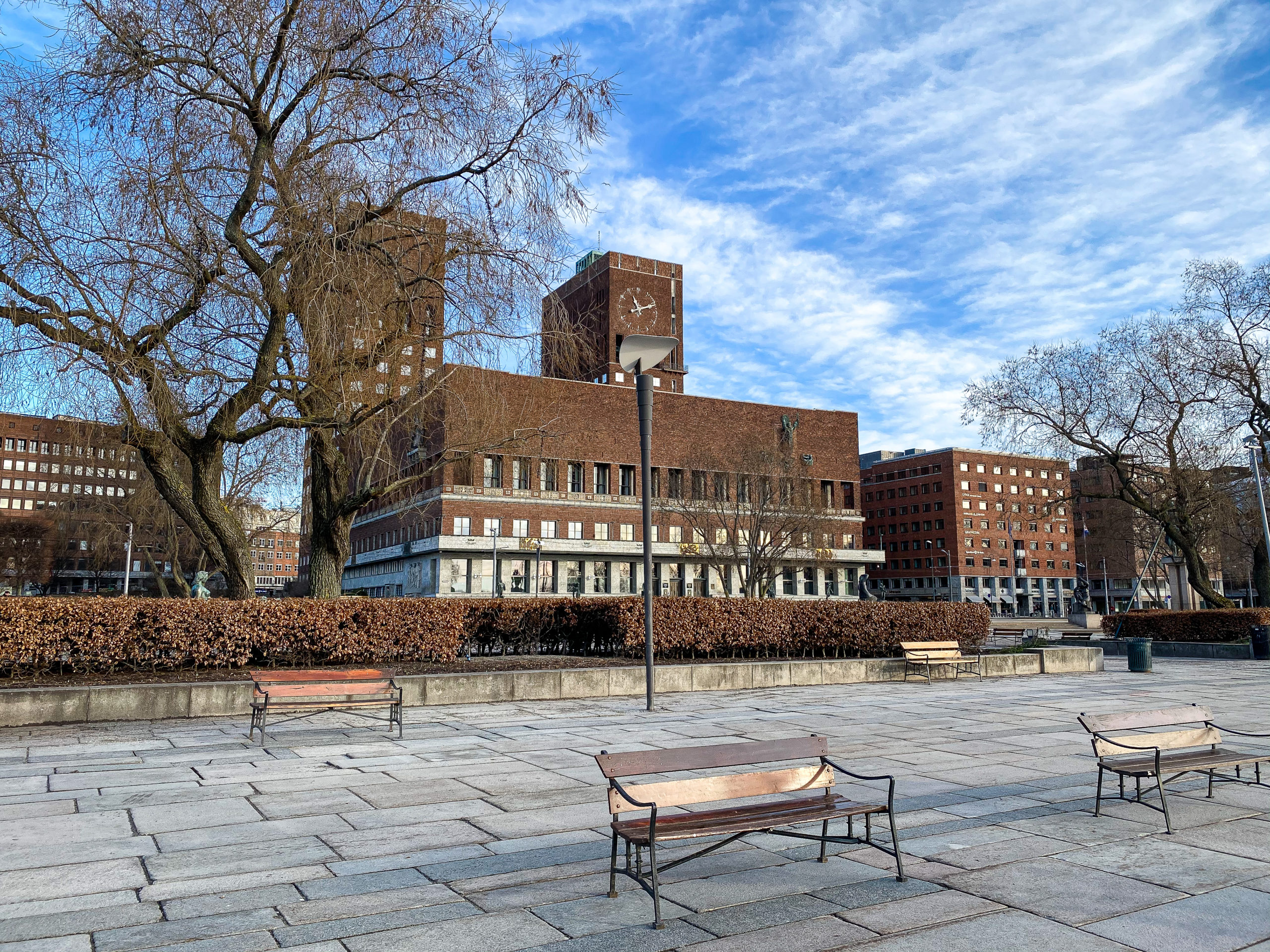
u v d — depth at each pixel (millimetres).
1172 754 8086
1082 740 10844
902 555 116438
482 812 7008
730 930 4438
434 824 6625
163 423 14227
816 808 5379
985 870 5480
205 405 15562
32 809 7039
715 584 76375
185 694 12484
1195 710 7957
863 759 9555
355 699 10992
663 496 72250
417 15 13789
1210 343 31438
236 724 11914
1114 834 6371
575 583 72750
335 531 17219
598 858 5777
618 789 5004
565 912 4719
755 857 5832
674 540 75938
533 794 7688
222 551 15875
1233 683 19375
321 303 13492
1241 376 31406
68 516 40531
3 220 12055
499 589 67688
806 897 4973
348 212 13984
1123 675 22109
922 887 5160
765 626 19641
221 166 14102
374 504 83875
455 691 14578
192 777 8367
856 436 89188
